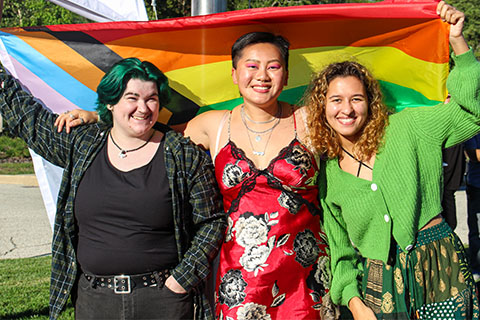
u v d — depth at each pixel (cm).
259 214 257
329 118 256
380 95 256
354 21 279
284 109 278
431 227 252
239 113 279
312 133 264
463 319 243
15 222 871
